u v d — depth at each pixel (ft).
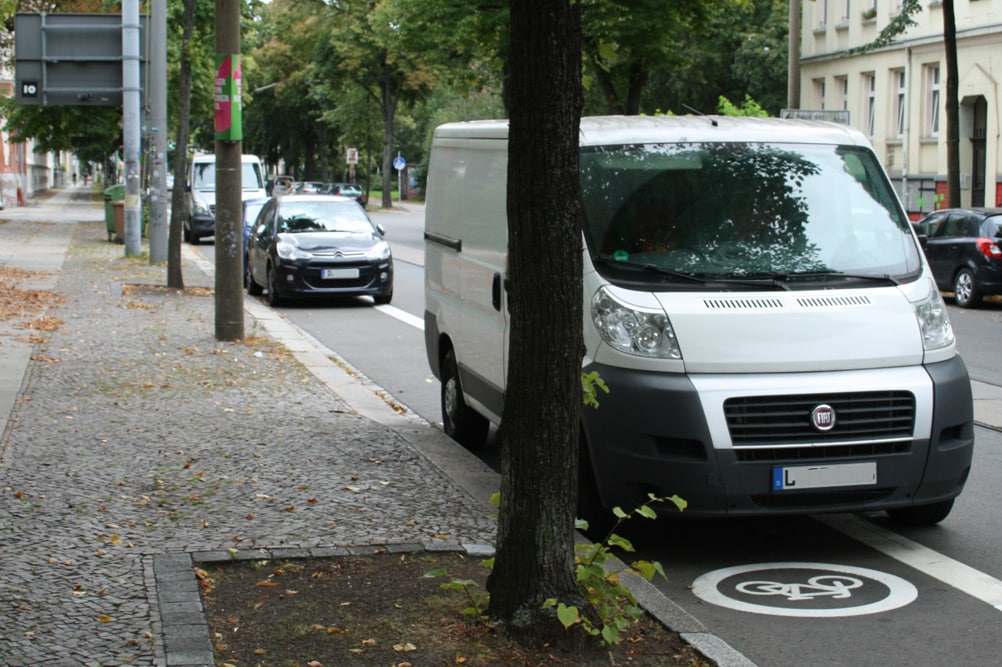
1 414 30.94
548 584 15.51
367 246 66.90
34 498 22.70
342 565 19.06
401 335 54.39
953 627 17.85
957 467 21.43
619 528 21.98
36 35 78.79
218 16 45.65
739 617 18.31
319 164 327.47
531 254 15.17
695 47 171.53
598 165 23.75
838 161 24.66
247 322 56.54
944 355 21.80
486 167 27.50
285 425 30.66
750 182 23.85
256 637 15.96
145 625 16.11
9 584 17.66
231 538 20.35
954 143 87.35
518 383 15.47
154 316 54.70
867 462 20.61
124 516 21.62
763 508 20.45
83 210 196.24
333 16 232.12
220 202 46.44
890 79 137.18
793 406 20.54
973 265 70.23
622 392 20.71
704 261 22.41
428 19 84.58
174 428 29.78
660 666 15.39
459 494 23.67
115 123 150.92
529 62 14.80
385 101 246.27
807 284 22.15
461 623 16.26
